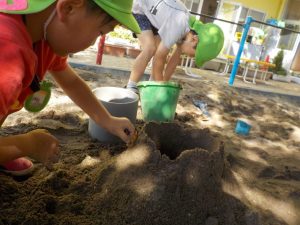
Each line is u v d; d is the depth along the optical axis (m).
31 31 0.94
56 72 1.31
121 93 2.02
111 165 1.38
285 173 1.92
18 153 1.01
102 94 1.97
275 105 3.76
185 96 3.19
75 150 1.67
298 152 2.36
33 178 1.35
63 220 1.14
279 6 8.12
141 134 1.40
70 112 2.17
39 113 2.04
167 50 2.57
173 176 1.23
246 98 3.80
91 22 0.90
